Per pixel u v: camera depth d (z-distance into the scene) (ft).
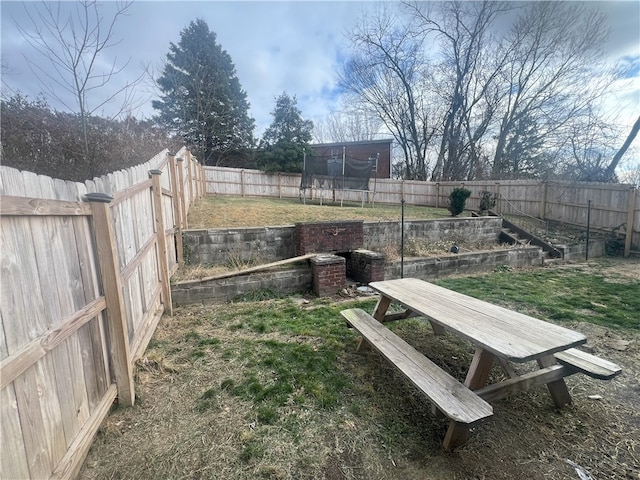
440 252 23.08
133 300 8.86
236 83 73.87
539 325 7.23
